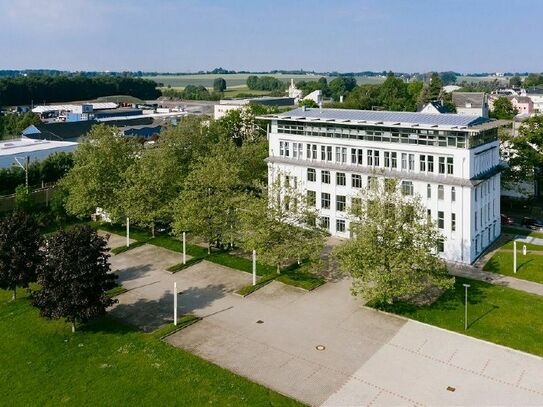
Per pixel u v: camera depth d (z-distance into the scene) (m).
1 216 85.31
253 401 38.94
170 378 42.12
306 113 84.88
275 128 84.75
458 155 66.25
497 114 168.88
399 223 53.88
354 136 76.25
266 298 57.41
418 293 57.44
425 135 69.38
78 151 86.56
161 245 75.00
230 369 43.62
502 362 43.81
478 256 69.25
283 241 61.72
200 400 39.19
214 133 107.94
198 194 69.88
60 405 39.16
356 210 56.84
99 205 80.19
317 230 63.72
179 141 100.62
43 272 48.56
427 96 195.00
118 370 43.50
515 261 63.31
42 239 57.06
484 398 39.19
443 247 68.50
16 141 128.75
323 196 79.81
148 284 61.91
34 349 47.31
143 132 180.50
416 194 64.12
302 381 41.78
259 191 91.44
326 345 47.22
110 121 187.00
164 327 50.72
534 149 88.00
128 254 72.06
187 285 61.56
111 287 50.94
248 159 94.31
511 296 56.12
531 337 47.38
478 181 65.75
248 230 63.28
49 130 158.50
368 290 51.44
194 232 68.25
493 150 73.88
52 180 102.94
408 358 44.81
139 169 79.00
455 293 57.25
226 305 55.88
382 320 51.72
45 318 51.94
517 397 39.22
